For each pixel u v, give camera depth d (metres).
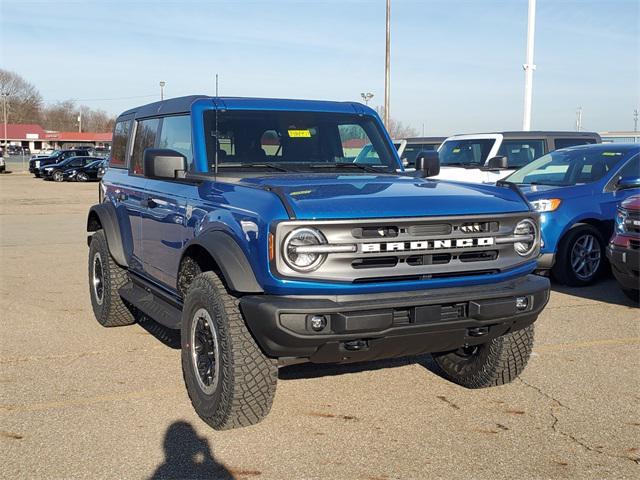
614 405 4.99
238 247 4.32
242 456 4.19
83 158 41.19
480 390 5.33
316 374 5.71
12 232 15.89
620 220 7.76
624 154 9.55
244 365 4.31
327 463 4.10
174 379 5.60
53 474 3.95
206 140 5.39
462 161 13.95
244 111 5.62
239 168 5.39
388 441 4.41
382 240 4.10
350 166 5.73
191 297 4.71
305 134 5.77
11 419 4.75
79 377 5.65
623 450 4.27
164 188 5.77
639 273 7.52
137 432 4.54
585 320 7.37
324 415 4.83
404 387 5.41
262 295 4.17
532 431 4.55
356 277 4.06
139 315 7.48
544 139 13.58
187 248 4.86
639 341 6.59
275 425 4.65
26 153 101.12
